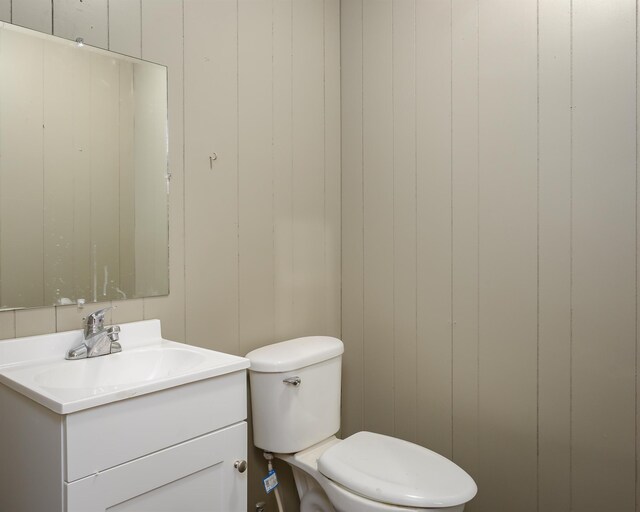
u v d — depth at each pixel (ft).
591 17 4.96
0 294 4.10
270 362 5.42
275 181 6.34
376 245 6.84
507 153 5.55
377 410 6.87
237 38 5.88
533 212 5.37
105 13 4.73
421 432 6.40
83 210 4.61
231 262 5.85
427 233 6.28
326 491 4.91
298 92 6.63
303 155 6.72
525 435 5.48
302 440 5.63
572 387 5.15
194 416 3.87
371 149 6.88
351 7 7.11
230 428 4.17
